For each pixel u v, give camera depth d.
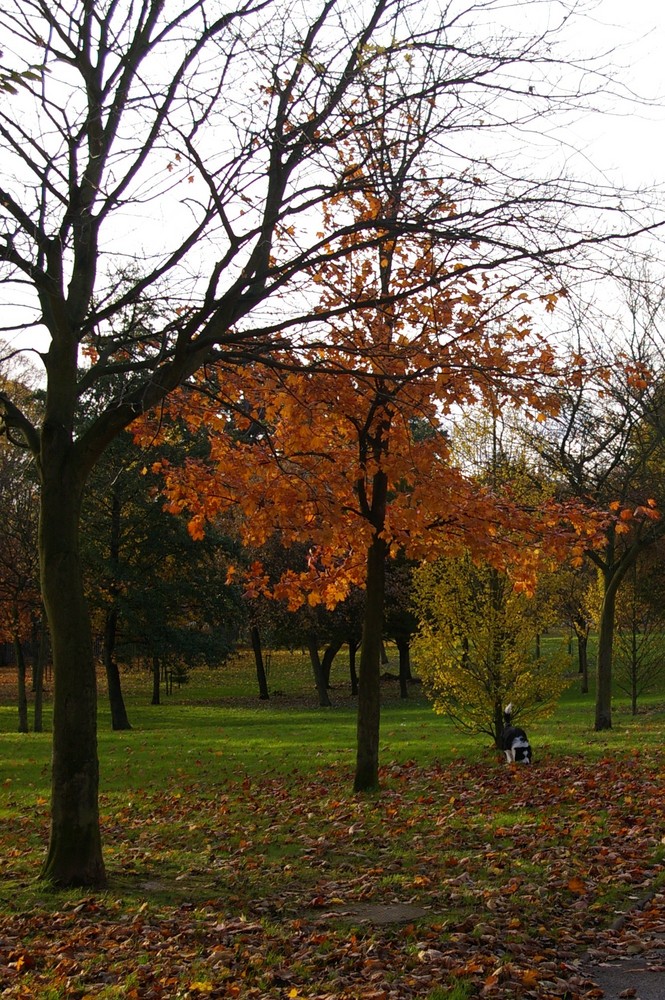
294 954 6.20
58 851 7.95
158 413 11.02
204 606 34.09
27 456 30.77
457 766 15.27
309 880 8.32
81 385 8.41
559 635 60.50
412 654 18.11
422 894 7.55
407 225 8.00
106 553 31.73
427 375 9.81
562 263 7.50
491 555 12.27
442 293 10.15
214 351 8.52
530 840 9.33
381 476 12.88
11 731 33.12
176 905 7.50
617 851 8.62
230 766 17.41
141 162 8.39
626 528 11.91
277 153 9.05
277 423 12.62
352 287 11.28
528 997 5.28
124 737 25.64
